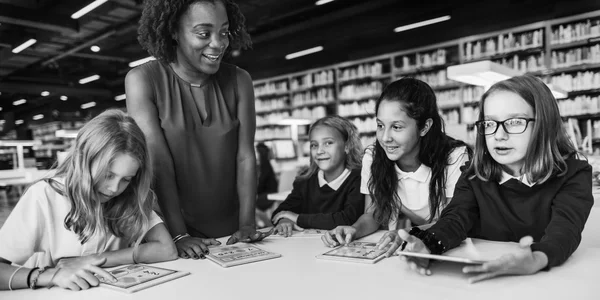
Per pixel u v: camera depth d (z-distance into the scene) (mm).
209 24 1171
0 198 7242
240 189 1428
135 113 1228
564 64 5648
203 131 1317
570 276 753
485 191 1046
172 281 822
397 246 995
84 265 849
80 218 956
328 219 1541
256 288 756
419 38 6980
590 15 5367
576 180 932
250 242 1193
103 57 10250
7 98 15383
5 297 771
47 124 16500
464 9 6258
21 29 8477
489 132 956
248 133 1441
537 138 910
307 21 7703
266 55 8930
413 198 1371
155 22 1224
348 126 1831
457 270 813
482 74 2336
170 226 1204
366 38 7609
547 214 951
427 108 1247
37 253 1001
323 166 1757
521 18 5859
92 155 915
